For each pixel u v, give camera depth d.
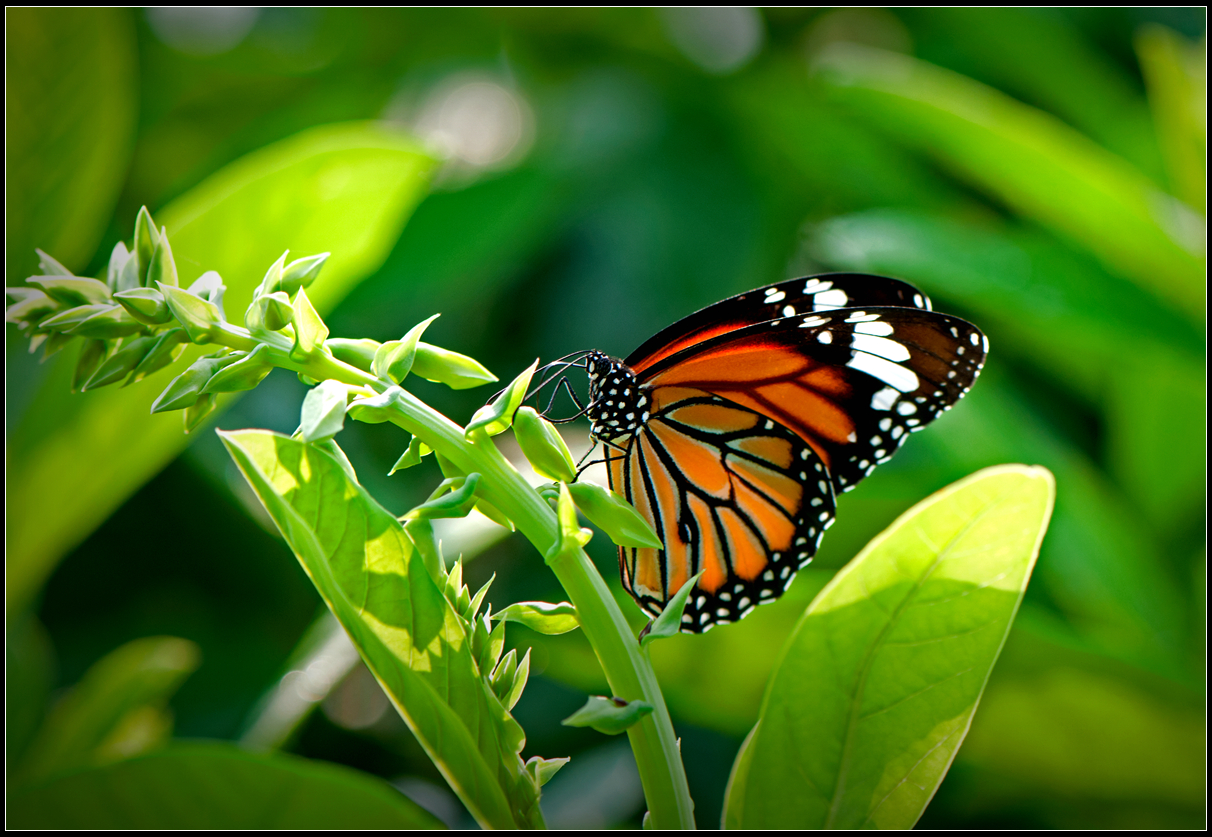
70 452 0.72
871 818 0.69
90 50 0.72
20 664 0.75
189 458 0.78
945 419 0.78
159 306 0.68
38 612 0.81
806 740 0.69
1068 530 0.77
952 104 0.76
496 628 0.68
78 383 0.68
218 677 0.80
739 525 0.73
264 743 0.75
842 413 0.73
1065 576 0.77
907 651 0.69
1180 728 0.74
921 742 0.69
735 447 0.73
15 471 0.72
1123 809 0.76
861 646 0.70
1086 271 0.76
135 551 0.81
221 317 0.68
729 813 0.69
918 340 0.72
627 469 0.73
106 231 0.82
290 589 0.81
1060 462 0.78
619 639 0.68
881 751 0.69
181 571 0.81
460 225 0.81
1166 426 0.78
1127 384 0.79
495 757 0.68
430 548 0.68
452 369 0.68
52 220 0.73
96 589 0.81
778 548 0.73
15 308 0.68
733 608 0.73
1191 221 0.76
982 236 0.77
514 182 0.82
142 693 0.76
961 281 0.76
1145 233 0.75
